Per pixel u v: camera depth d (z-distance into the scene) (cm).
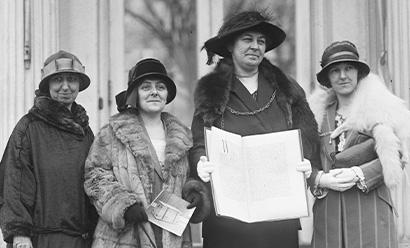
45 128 581
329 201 595
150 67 579
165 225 562
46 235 569
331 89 615
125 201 552
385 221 588
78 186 577
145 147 569
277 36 605
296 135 575
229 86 591
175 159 569
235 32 588
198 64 783
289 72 784
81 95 755
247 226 584
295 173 572
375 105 586
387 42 724
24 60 703
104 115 764
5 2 702
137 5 784
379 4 737
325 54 605
